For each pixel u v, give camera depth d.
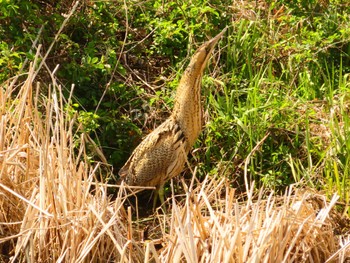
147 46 13.52
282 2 14.22
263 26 13.66
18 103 10.48
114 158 11.79
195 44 13.14
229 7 13.77
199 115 11.24
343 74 13.52
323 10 14.24
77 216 9.29
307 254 9.13
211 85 12.62
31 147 9.94
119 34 13.61
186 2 13.54
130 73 13.05
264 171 11.79
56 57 12.61
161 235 10.60
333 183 11.39
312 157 11.91
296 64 13.20
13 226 9.52
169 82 12.70
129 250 8.95
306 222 9.17
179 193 11.65
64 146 9.63
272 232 8.80
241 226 8.93
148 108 12.48
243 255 8.62
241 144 11.90
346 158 11.51
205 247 8.88
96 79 12.55
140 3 13.14
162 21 13.30
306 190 10.34
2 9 12.00
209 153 11.88
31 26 12.77
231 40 13.50
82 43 13.28
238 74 13.23
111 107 12.38
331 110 11.88
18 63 12.02
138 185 11.23
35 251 9.29
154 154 11.10
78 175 9.46
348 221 10.56
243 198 11.33
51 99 11.24
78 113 11.56
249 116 11.96
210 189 10.87
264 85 12.95
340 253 9.30
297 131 11.81
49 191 9.27
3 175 9.52
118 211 9.59
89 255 9.20
